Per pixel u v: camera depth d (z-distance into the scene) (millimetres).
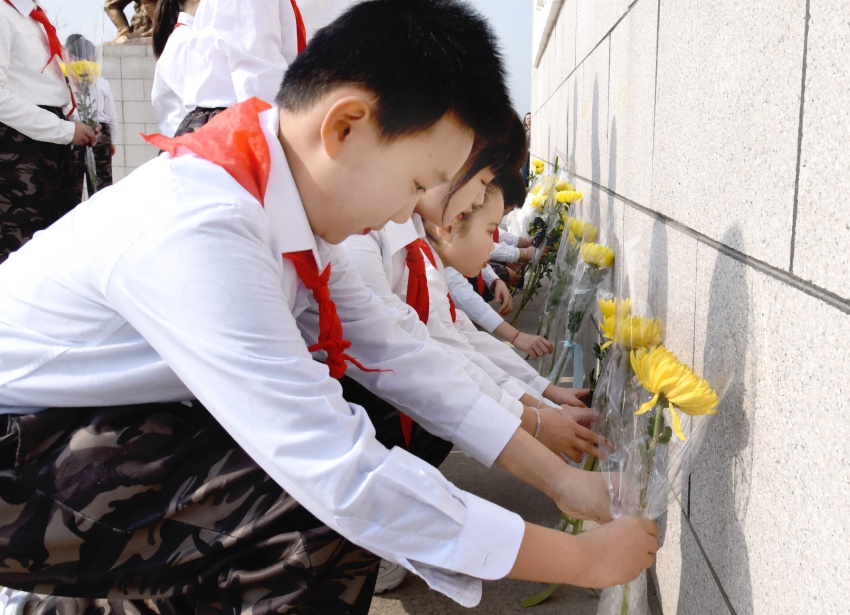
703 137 1483
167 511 1258
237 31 2637
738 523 1260
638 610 1518
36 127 3873
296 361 1134
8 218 3955
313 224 1274
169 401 1305
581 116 4062
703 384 1258
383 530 1149
